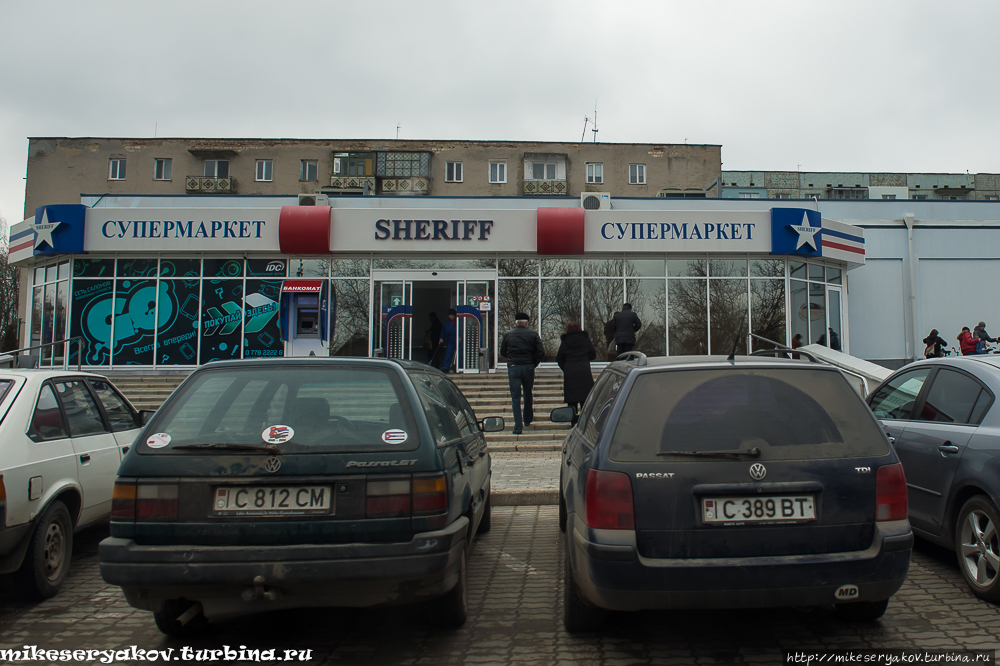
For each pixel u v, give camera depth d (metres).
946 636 3.59
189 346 16.28
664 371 3.40
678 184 40.16
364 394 3.60
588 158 40.25
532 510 6.97
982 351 17.80
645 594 3.04
